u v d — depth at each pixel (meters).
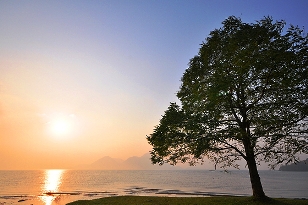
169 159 20.20
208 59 19.70
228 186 82.38
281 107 16.44
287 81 15.07
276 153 17.16
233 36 18.20
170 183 103.06
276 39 16.38
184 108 20.33
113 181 123.06
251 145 17.11
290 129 16.34
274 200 18.69
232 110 18.84
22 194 56.06
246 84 17.00
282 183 94.31
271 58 15.34
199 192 57.56
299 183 94.06
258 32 17.27
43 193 57.66
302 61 15.16
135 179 146.75
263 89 16.98
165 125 19.55
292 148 16.33
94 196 50.47
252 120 17.19
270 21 17.84
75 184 98.69
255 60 15.41
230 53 17.52
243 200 19.22
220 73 17.64
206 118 18.22
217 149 19.36
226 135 17.84
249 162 19.42
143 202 21.73
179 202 21.12
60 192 60.25
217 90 16.55
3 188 76.38
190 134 18.66
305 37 15.46
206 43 20.36
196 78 20.61
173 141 19.09
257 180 19.14
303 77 14.94
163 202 21.47
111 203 21.88
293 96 16.30
